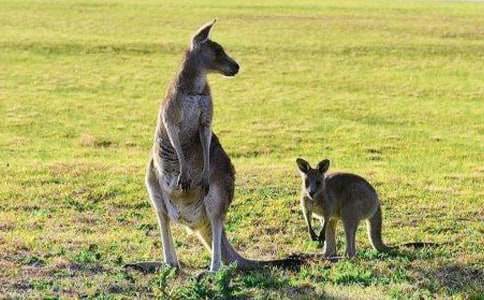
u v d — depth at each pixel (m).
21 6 55.00
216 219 9.20
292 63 36.81
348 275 9.17
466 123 25.23
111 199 14.05
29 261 9.46
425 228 12.46
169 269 8.57
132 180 15.58
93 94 29.19
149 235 11.71
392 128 24.30
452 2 70.25
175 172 9.12
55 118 24.67
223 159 9.28
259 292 8.41
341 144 21.77
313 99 29.08
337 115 26.31
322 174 10.66
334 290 8.57
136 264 9.30
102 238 11.09
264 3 63.56
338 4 64.75
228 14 54.41
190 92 9.05
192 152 9.14
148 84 31.56
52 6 55.69
